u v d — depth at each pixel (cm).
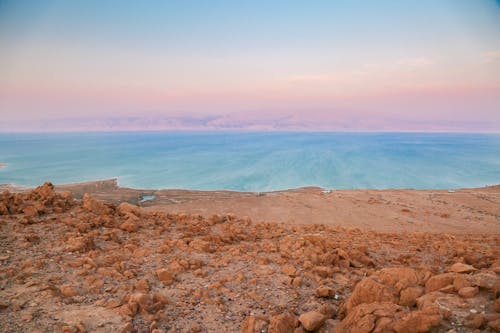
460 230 1510
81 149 17450
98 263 575
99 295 462
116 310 415
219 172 9312
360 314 342
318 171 9056
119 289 482
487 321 302
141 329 384
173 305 452
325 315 394
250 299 485
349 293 508
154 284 521
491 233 1418
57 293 452
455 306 343
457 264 489
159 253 673
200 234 858
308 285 543
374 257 740
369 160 11144
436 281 401
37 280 485
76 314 401
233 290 516
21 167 10388
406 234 1160
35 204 847
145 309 422
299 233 980
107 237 729
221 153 14638
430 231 1490
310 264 618
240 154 14012
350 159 11456
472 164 10119
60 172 9319
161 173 9200
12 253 588
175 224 956
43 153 15212
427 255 781
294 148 16338
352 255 678
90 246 655
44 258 575
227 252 714
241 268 616
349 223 1667
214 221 1032
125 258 626
